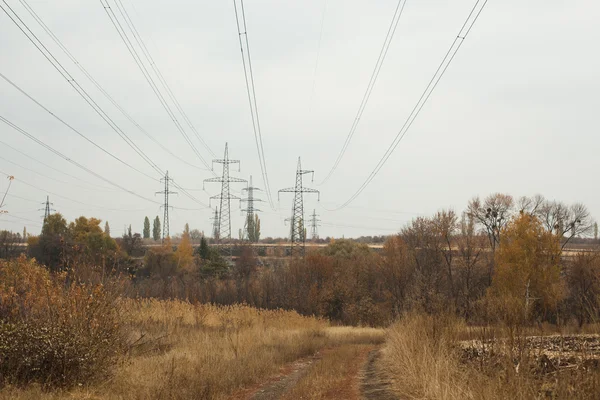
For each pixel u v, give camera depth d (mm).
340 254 90750
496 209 75125
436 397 11109
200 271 81562
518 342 9812
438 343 14523
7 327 12875
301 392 14648
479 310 13062
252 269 84312
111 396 12445
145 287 52125
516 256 52812
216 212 124375
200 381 14703
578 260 28297
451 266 69250
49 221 63812
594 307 8695
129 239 79562
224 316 36375
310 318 50125
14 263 14969
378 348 32500
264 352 23781
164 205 97812
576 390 7980
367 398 13477
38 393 11617
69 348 13203
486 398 9094
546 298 32438
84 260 16359
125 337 17500
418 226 70188
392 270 65375
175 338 24312
